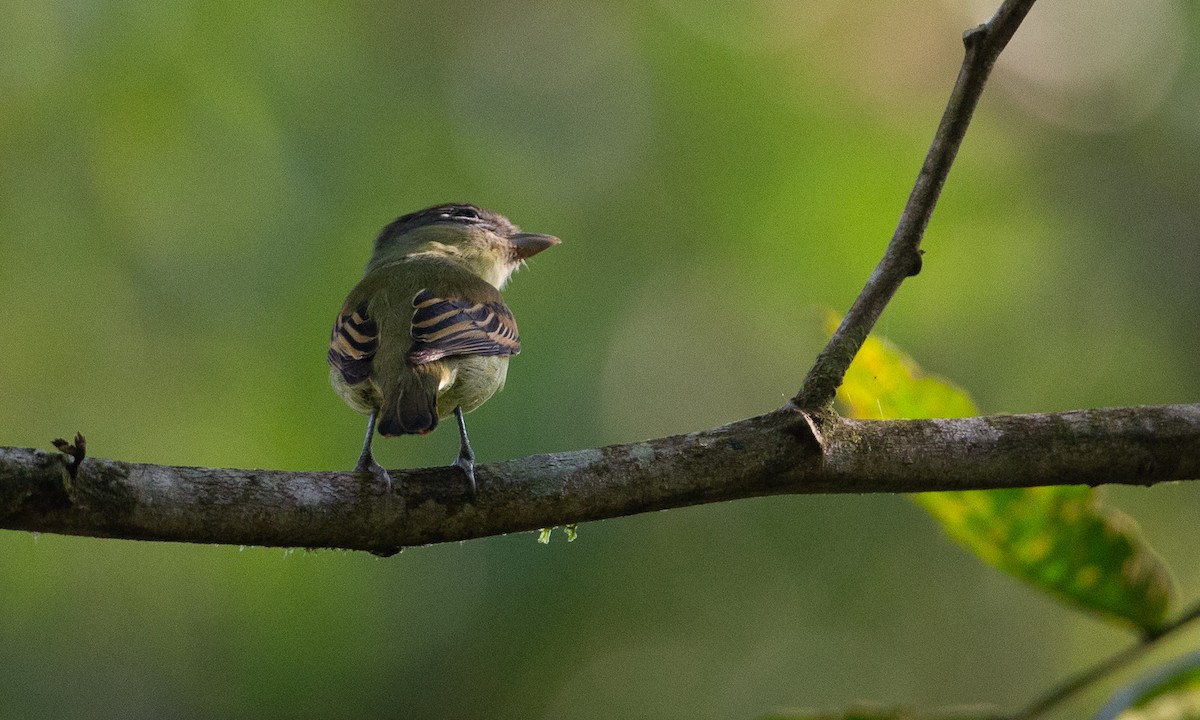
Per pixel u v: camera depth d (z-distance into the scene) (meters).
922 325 13.18
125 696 11.02
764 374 12.85
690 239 13.02
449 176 12.49
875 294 5.35
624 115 13.41
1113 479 5.09
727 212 13.02
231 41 11.77
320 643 11.05
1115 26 14.96
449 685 11.50
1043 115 14.77
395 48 12.95
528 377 11.73
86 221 11.48
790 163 13.12
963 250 13.65
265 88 11.85
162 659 11.08
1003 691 13.61
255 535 4.73
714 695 12.95
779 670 13.30
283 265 11.47
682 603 13.12
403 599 11.43
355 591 11.14
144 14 11.50
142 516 4.60
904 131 13.66
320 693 11.15
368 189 12.03
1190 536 13.54
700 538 13.41
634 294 12.73
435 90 12.84
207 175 11.55
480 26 13.38
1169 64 14.79
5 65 11.35
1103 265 14.06
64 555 11.02
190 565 11.12
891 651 13.62
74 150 11.50
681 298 12.89
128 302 11.46
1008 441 5.09
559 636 12.12
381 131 12.40
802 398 5.13
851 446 5.04
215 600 11.12
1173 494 13.61
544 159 13.16
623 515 5.01
